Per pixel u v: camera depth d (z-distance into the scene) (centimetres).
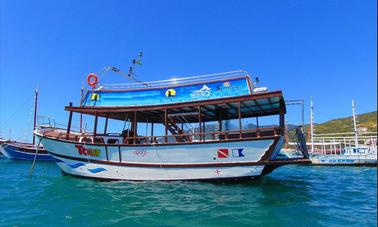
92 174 1877
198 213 1067
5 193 1471
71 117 1997
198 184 1659
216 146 1644
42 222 969
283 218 1002
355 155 3772
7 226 922
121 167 1811
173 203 1229
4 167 3347
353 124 4441
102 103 1966
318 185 1816
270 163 1548
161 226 922
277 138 1530
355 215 1040
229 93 1714
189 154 1688
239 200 1280
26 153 4591
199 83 1798
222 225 928
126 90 1947
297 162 1540
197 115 2144
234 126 2105
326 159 3938
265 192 1468
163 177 1738
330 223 943
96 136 1967
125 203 1234
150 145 1747
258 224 938
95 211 1108
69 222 970
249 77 1705
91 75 2044
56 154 2017
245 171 1603
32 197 1371
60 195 1411
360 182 1998
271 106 1956
